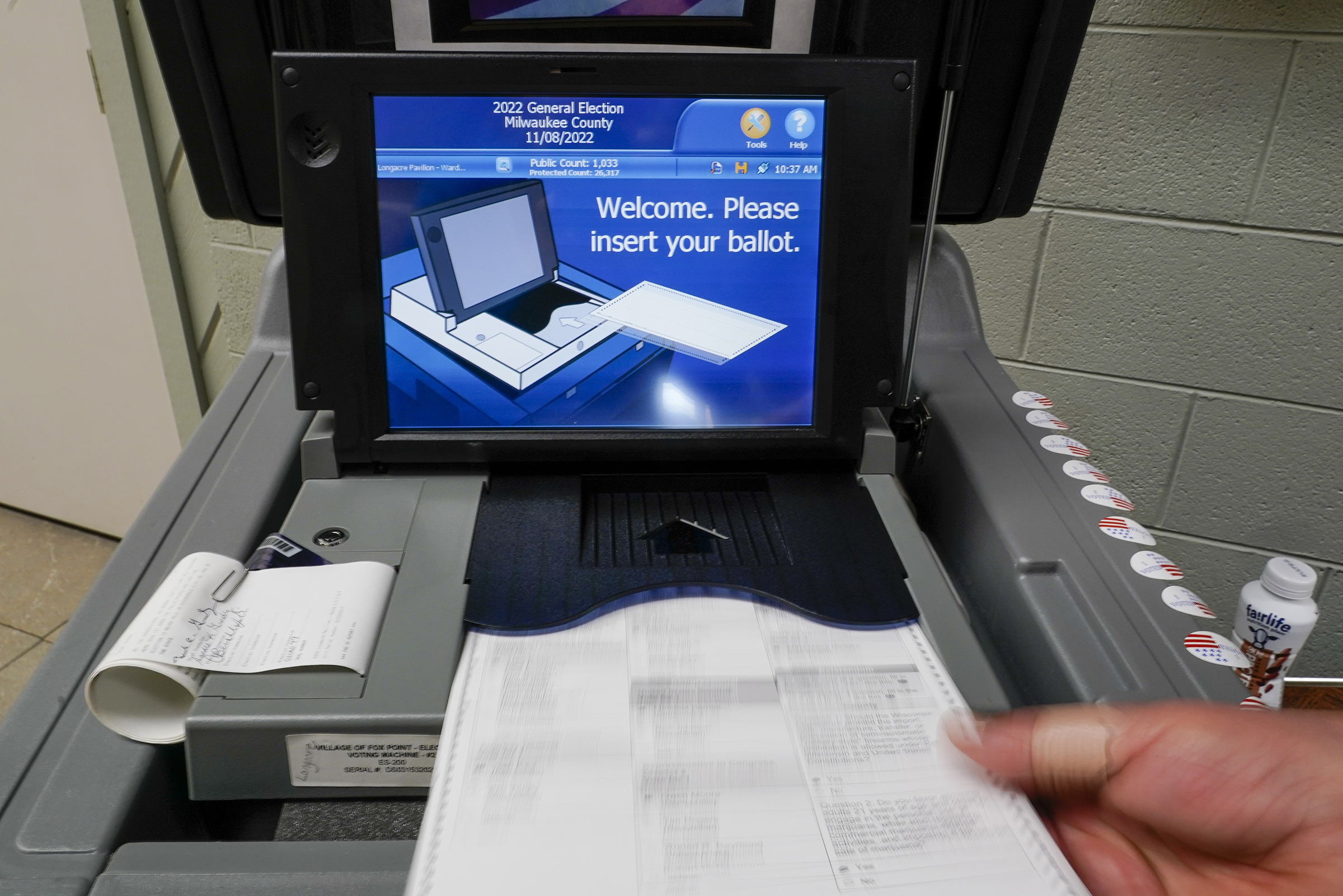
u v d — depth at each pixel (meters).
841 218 0.63
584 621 0.54
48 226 1.73
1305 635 0.99
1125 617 0.57
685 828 0.42
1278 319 1.25
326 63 0.59
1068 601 0.59
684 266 0.64
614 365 0.65
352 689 0.49
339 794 0.49
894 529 0.62
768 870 0.40
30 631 1.74
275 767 0.48
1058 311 1.33
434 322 0.63
